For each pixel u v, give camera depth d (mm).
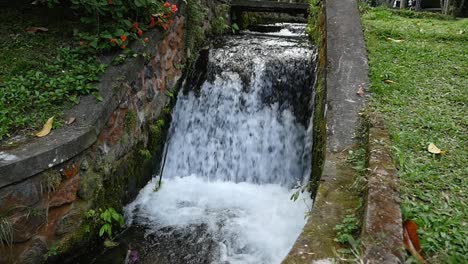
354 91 3871
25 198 2713
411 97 3855
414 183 2641
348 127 3375
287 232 3676
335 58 4309
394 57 4746
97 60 3779
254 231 3713
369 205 2164
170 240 3592
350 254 1999
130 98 3861
